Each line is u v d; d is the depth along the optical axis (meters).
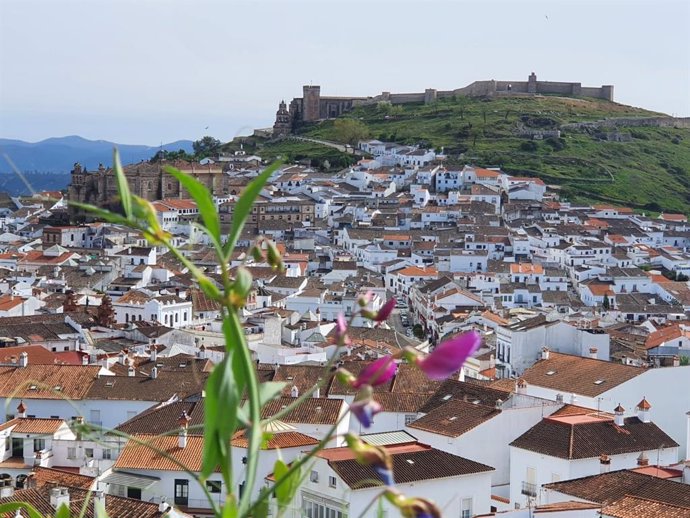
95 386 116.88
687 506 67.31
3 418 114.50
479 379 132.00
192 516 71.81
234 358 13.84
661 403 106.19
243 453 78.06
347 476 70.56
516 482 87.00
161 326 186.88
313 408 96.44
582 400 104.62
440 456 77.25
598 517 65.12
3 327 161.50
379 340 172.62
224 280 13.95
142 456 83.56
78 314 187.12
